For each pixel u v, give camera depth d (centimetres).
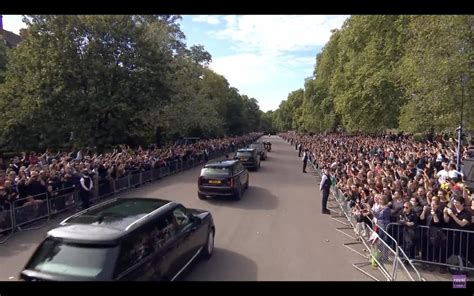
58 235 470
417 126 1723
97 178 1347
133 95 2336
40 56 2194
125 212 559
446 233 706
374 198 863
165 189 1623
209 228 742
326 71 5275
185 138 4300
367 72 2739
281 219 1077
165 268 542
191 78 3566
